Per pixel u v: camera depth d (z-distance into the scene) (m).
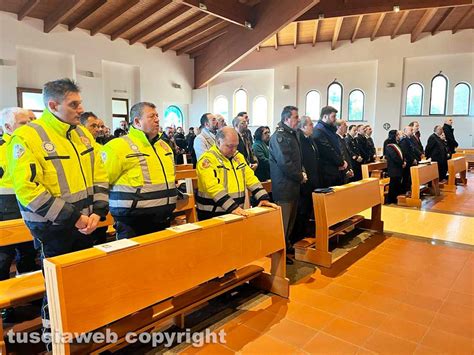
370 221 4.34
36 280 2.00
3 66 8.72
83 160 1.78
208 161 2.52
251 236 2.39
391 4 8.69
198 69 13.27
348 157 4.44
